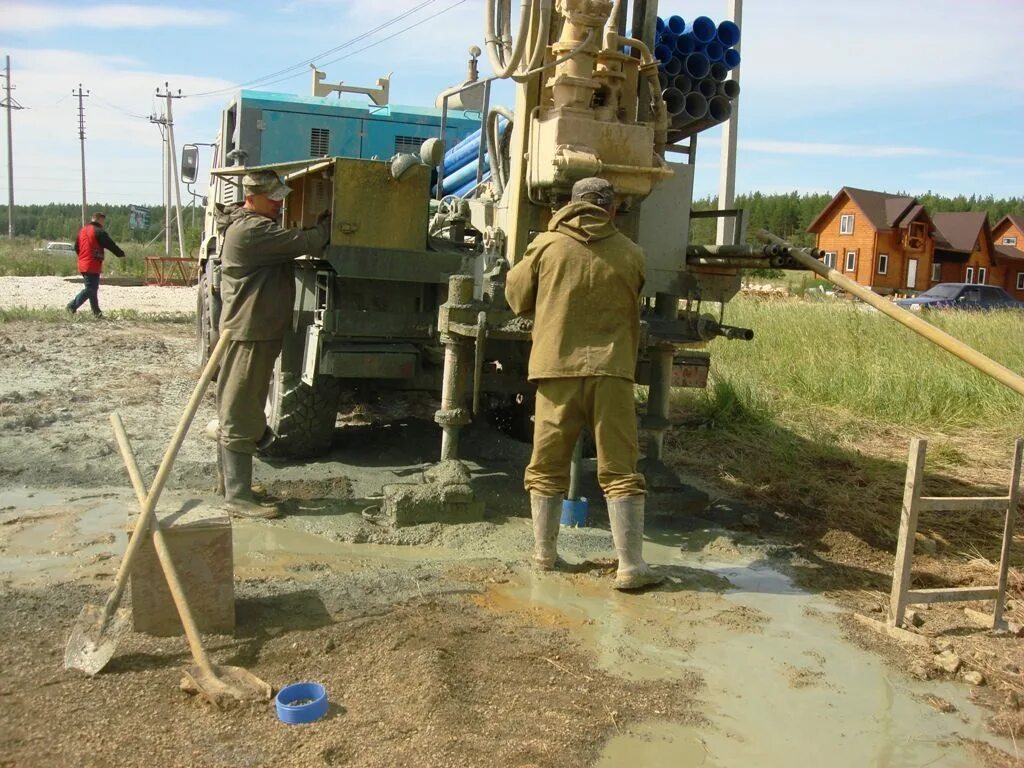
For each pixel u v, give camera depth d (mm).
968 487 6812
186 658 3318
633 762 2910
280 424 5891
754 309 16578
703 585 4504
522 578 4406
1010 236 64688
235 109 8492
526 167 5109
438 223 6254
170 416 7246
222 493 5348
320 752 2773
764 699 3387
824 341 12633
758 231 5246
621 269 4227
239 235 4875
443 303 5578
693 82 5367
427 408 8070
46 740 2762
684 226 5562
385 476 5859
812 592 4543
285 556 4500
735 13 8828
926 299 27109
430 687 3158
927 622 4219
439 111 8672
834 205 53750
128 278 25969
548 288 4266
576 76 4746
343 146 8438
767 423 8445
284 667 3305
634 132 4785
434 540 4852
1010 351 11953
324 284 5852
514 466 6305
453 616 3850
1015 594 4699
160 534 3346
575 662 3545
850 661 3750
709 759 2963
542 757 2861
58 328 12438
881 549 5305
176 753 2744
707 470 6902
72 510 4949
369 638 3559
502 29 5227
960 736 3217
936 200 97188
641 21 5195
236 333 4922
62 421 6859
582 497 5484
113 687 3086
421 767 2748
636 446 4355
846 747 3098
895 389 9539
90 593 3820
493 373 5789
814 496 6254
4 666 3172
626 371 4242
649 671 3533
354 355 5438
